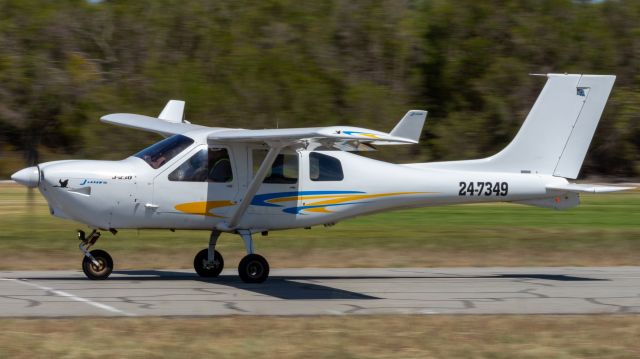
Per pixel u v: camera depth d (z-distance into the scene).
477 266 45.78
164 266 43.72
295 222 38.25
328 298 33.91
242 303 32.31
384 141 32.34
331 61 148.25
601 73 155.00
